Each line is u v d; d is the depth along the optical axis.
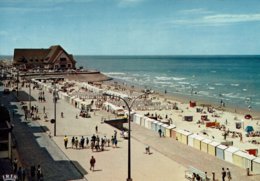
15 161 36.09
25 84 127.12
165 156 43.16
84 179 34.81
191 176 34.97
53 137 51.22
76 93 104.56
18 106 79.94
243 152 41.47
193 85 157.38
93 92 107.75
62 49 180.38
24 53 182.75
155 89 140.12
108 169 37.88
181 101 105.56
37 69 171.88
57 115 69.38
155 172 37.12
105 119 64.00
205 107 93.81
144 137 53.97
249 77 195.50
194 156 44.19
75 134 53.22
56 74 161.12
